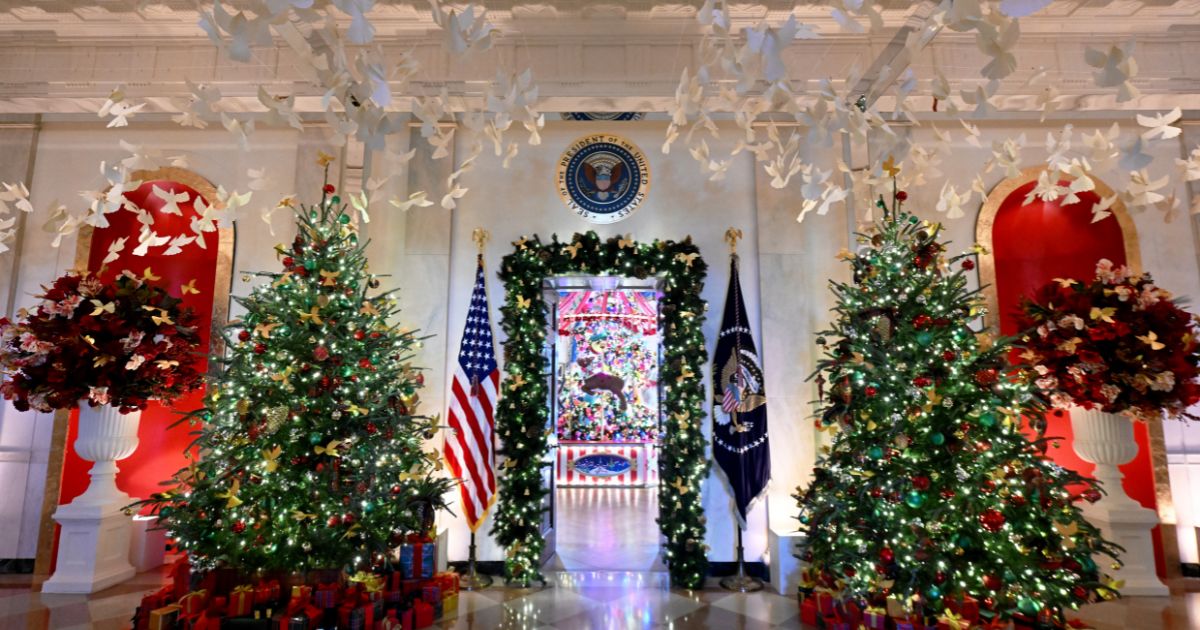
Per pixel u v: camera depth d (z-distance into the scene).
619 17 5.05
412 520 4.19
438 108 2.06
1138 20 4.96
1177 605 4.17
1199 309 5.16
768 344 5.21
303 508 3.86
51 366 4.28
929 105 5.14
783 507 4.95
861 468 3.91
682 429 4.91
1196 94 4.93
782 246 5.37
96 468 4.69
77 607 4.12
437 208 5.48
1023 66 5.02
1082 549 3.58
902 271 4.11
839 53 5.07
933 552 3.55
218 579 3.77
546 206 5.61
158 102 5.12
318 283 4.13
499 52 5.14
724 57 1.78
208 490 3.85
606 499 8.13
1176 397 4.05
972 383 3.75
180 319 4.76
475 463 4.85
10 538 4.96
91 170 5.54
